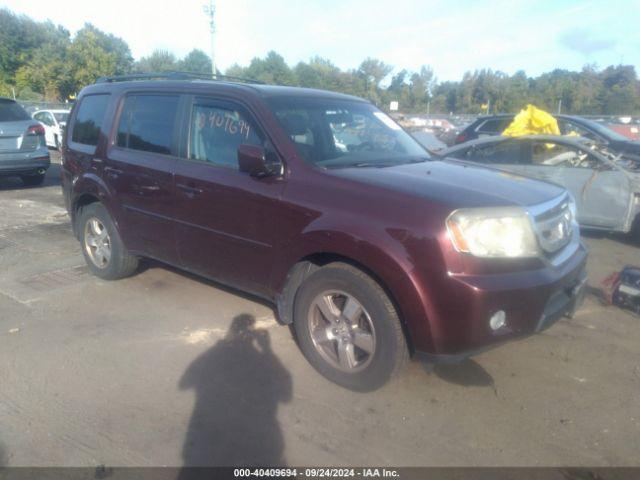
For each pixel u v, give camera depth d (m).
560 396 3.56
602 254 6.83
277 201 3.73
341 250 3.39
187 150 4.42
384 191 3.39
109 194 5.08
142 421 3.26
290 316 3.91
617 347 4.23
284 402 3.46
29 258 6.25
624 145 9.36
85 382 3.67
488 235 3.15
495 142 8.24
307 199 3.60
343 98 4.83
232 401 3.47
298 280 3.83
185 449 3.02
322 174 3.65
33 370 3.81
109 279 5.48
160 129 4.68
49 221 8.02
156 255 4.84
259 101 4.08
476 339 3.12
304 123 4.11
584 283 3.78
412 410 3.39
